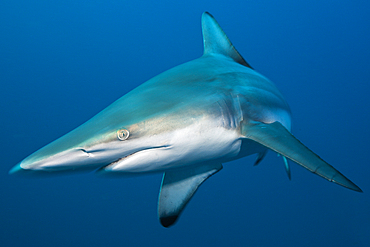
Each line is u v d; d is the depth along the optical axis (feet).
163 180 7.39
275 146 5.69
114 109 5.52
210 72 7.27
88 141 4.45
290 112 10.43
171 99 5.77
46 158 4.17
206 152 6.08
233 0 173.99
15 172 4.27
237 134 6.38
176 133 5.34
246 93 6.98
